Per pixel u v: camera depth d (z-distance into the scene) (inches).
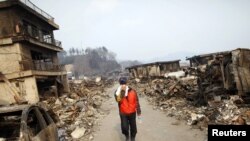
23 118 165.9
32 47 967.0
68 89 1321.4
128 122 288.5
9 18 876.0
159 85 988.6
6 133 215.5
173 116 466.3
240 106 402.0
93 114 564.4
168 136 332.2
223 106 413.7
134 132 288.4
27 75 849.5
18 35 854.5
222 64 493.4
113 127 424.5
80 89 1289.4
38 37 1063.6
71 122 478.3
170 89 716.0
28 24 992.9
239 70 442.9
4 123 216.7
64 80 1312.7
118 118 511.2
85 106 638.5
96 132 397.7
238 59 443.2
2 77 775.1
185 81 893.2
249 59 441.4
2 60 866.8
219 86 510.3
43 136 185.2
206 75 544.1
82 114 562.3
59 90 1164.5
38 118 197.2
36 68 965.8
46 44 1084.5
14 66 864.3
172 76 1300.4
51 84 1119.6
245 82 437.4
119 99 277.9
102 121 490.9
